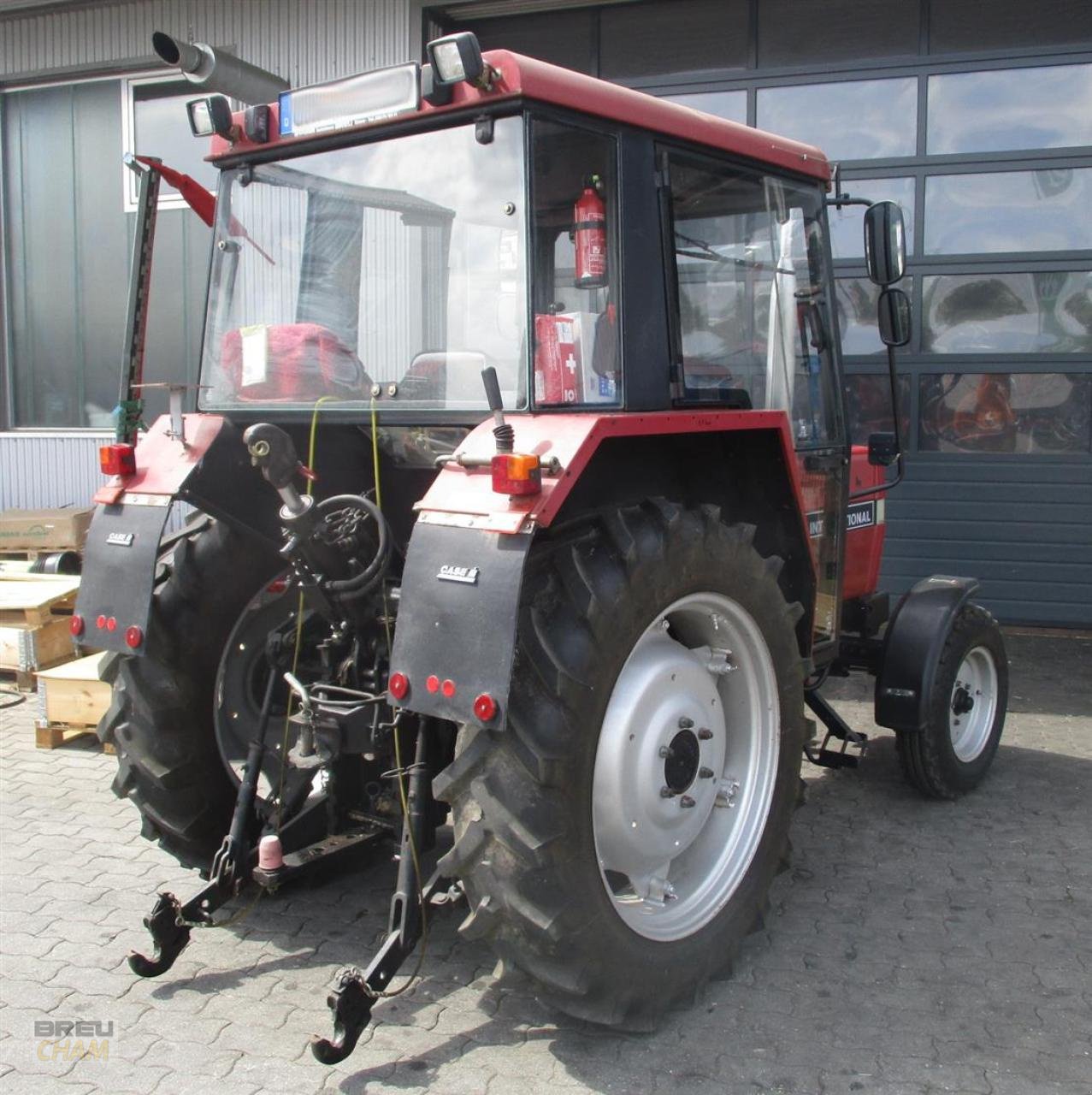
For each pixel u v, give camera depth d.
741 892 3.06
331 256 3.09
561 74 2.71
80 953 3.19
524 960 2.53
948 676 4.23
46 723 5.04
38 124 8.55
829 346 3.84
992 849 3.93
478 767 2.48
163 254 8.36
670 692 2.86
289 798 3.26
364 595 2.87
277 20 7.61
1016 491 7.07
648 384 2.90
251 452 2.71
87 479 8.45
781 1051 2.71
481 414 2.79
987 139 6.89
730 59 7.23
